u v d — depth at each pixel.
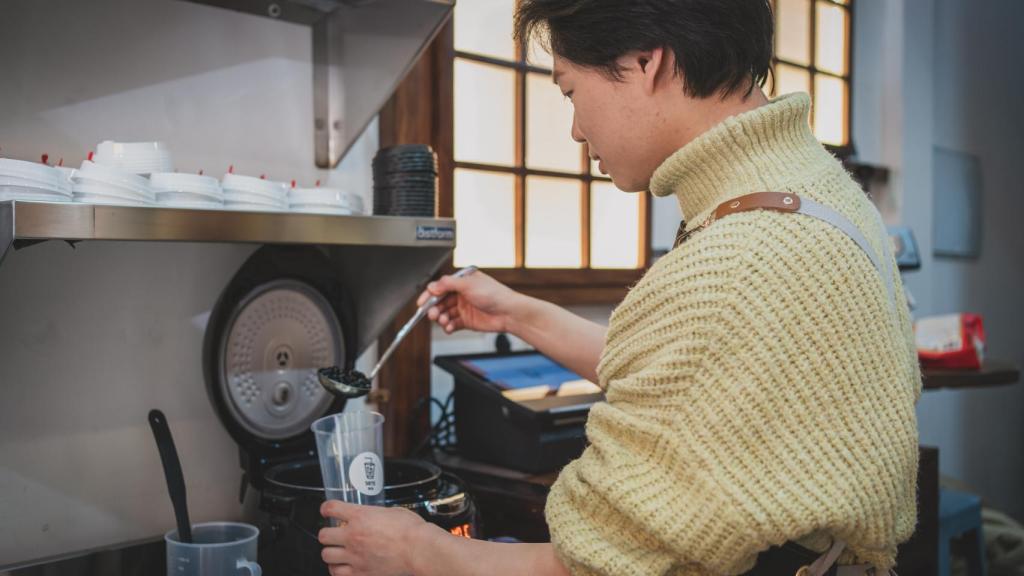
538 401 1.58
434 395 1.91
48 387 1.26
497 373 1.70
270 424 1.34
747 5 0.81
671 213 2.50
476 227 2.00
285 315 1.35
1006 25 3.96
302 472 1.26
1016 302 4.03
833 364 0.72
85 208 0.91
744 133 0.81
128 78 1.32
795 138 0.84
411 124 1.75
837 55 3.06
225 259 1.45
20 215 0.86
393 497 1.10
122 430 1.34
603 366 0.84
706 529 0.71
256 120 1.46
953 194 3.57
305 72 1.52
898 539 0.79
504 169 2.04
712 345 0.73
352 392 1.23
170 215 0.98
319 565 1.07
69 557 1.25
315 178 1.55
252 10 1.44
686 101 0.85
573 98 0.92
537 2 0.88
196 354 1.42
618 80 0.86
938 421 3.48
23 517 1.25
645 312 0.79
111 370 1.33
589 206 2.23
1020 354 4.04
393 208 1.30
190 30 1.38
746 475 0.71
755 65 0.84
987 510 2.98
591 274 2.20
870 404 0.74
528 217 2.11
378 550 0.92
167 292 1.38
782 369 0.72
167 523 1.39
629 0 0.82
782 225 0.76
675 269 0.78
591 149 0.95
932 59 3.35
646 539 0.76
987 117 3.83
